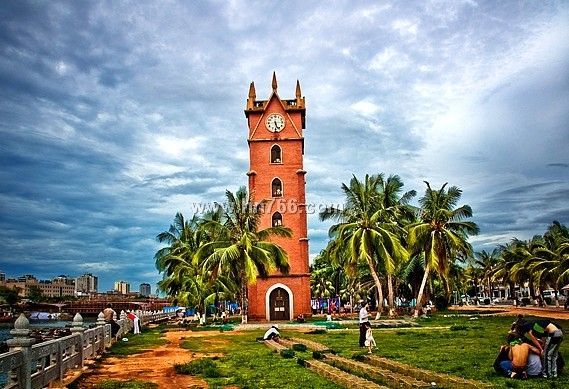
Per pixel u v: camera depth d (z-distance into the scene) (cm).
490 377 1338
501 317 4778
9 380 1040
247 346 2578
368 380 1352
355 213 4781
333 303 8362
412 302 7469
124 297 18012
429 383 1282
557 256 6688
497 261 10575
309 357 1944
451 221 4931
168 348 2512
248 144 5575
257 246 4347
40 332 4238
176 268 5259
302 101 5659
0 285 17012
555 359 1333
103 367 1820
